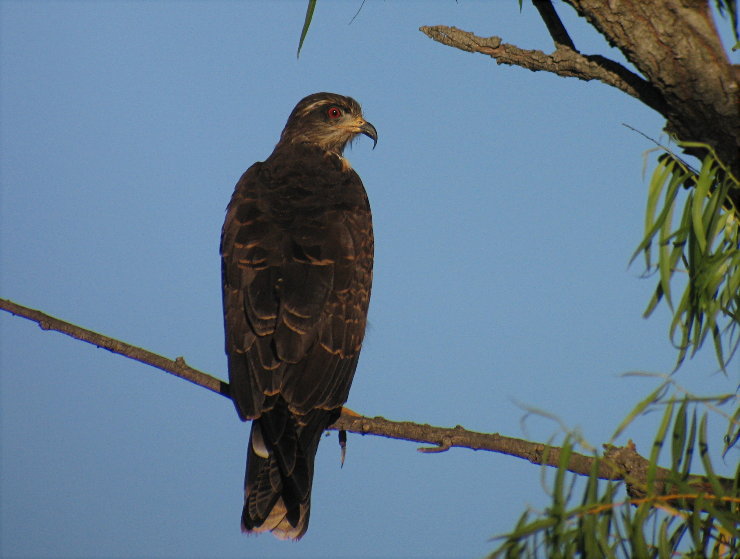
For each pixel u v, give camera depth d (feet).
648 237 23.36
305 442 32.71
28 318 32.86
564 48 26.73
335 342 34.71
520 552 20.12
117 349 33.42
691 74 24.02
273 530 31.14
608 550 19.98
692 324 23.07
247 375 33.32
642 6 23.90
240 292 35.12
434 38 27.71
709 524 21.70
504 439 28.81
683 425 20.92
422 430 30.32
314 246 36.29
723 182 23.32
